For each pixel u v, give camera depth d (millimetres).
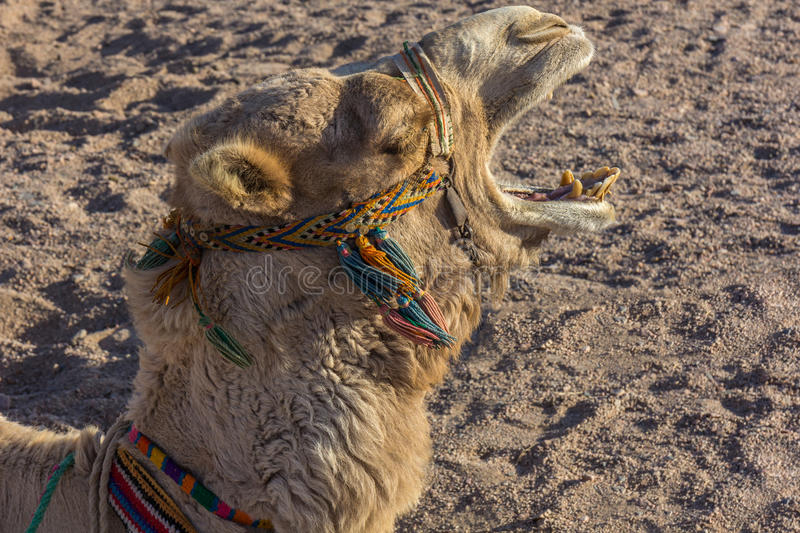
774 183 6875
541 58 2840
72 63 11008
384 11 11766
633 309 5461
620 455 4238
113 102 9547
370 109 2453
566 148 7734
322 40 10828
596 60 9406
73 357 5395
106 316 5895
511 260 2906
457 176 2703
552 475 4160
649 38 9805
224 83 9734
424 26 10906
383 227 2557
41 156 8375
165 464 2648
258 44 11086
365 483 2551
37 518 2684
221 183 2271
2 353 5449
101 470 2713
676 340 5125
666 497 3943
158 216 7129
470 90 2750
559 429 4516
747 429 4281
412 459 2693
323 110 2461
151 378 2713
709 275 5730
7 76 10680
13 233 6941
